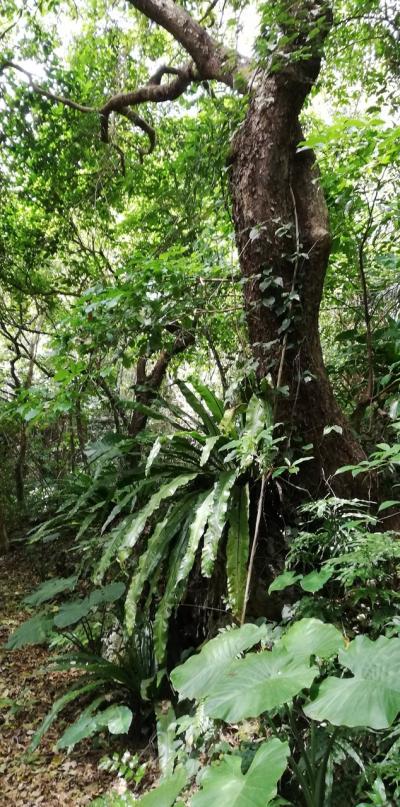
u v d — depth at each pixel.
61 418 7.23
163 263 3.00
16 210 6.56
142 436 3.21
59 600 4.79
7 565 6.30
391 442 3.05
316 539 2.28
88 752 2.84
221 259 3.42
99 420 6.89
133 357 3.46
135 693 2.95
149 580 2.84
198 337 3.89
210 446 2.57
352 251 3.35
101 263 6.57
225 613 2.83
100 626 3.81
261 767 1.39
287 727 1.99
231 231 3.69
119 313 3.05
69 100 5.28
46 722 2.80
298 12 2.57
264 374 2.90
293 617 2.27
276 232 2.74
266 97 2.80
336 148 2.75
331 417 2.81
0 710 3.35
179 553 2.60
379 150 2.57
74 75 5.62
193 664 1.79
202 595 3.11
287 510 2.80
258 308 2.86
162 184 5.56
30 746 2.77
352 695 1.38
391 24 2.96
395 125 2.62
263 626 1.91
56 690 3.52
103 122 5.07
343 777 1.79
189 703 2.71
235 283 3.12
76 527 4.07
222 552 2.83
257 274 2.84
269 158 2.81
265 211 2.81
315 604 2.19
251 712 1.39
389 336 3.21
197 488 2.97
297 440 2.74
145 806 1.55
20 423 7.11
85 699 3.32
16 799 2.53
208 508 2.46
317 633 1.68
